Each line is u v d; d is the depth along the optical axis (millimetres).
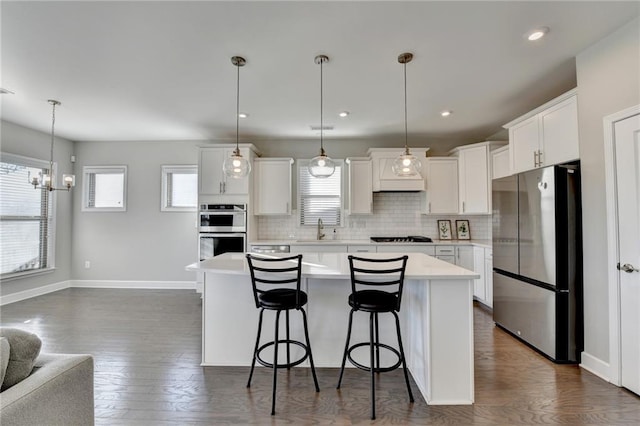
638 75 1958
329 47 2279
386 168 4516
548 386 2113
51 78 2783
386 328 2432
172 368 2396
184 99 3281
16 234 4273
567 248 2400
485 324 3375
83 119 3943
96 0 1774
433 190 4520
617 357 2088
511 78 2783
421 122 4055
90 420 1324
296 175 4918
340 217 4852
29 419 1030
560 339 2422
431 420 1781
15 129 4152
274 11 1885
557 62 2500
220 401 1969
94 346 2785
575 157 2439
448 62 2500
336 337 2439
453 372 1950
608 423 1740
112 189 5125
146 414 1838
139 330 3174
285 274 2305
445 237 4816
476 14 1914
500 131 4461
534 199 2639
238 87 2971
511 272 2984
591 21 1980
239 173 2686
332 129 4367
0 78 2785
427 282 1964
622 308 2059
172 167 5039
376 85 2926
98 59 2451
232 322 2463
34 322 3398
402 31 2086
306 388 2117
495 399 1976
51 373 1160
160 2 1802
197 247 4797
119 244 5078
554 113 2664
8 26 2012
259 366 2441
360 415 1830
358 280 2145
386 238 4609
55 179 4766
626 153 2021
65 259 4992
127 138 4922
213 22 1988
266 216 4914
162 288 5023
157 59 2455
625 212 2029
